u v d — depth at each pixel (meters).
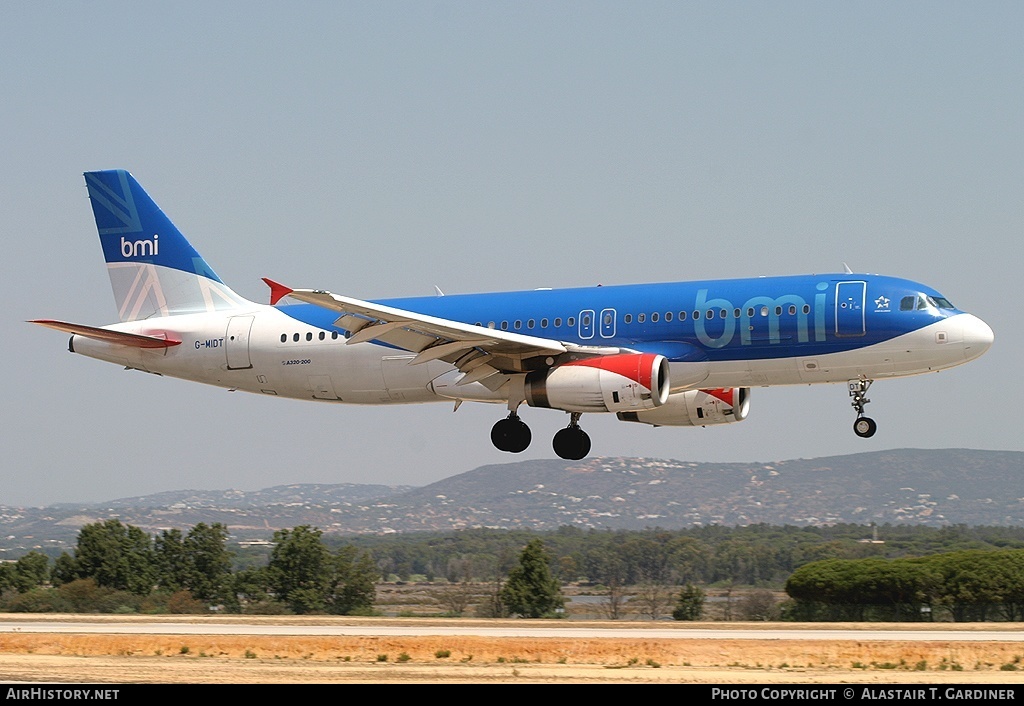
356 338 131.25
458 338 130.38
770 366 131.00
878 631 118.25
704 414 148.38
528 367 136.25
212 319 153.25
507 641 101.38
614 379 128.62
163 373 155.62
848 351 128.38
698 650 96.88
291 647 102.31
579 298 139.12
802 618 152.88
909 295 128.25
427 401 147.88
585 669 92.50
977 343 125.88
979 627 123.62
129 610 180.00
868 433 136.25
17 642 104.31
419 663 96.94
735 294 132.50
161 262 157.12
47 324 147.88
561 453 146.12
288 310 150.75
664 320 134.12
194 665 94.31
